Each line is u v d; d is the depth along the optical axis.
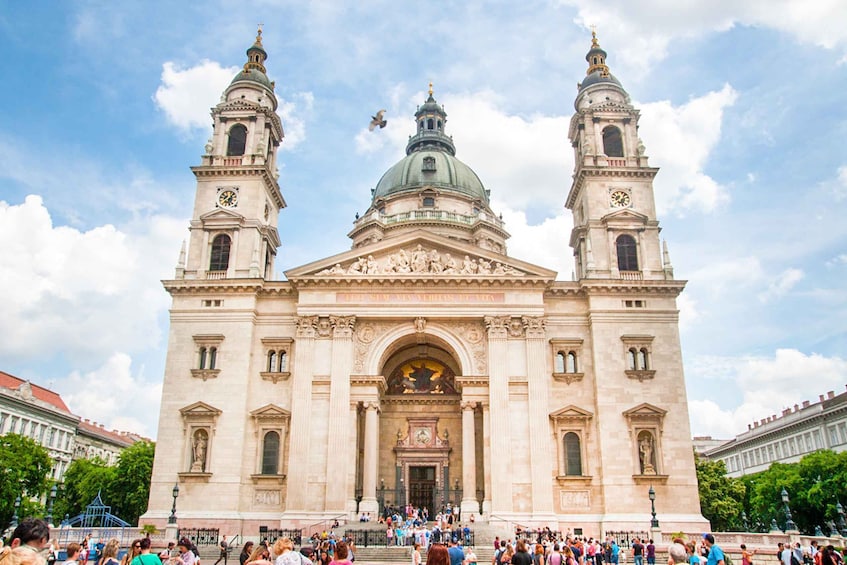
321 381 62.09
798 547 39.72
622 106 74.44
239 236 68.62
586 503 59.78
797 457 114.94
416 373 71.12
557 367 64.12
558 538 49.69
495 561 32.06
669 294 65.56
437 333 64.25
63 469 115.75
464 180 100.00
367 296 64.50
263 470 61.00
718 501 88.00
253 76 76.25
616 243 69.25
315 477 59.50
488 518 58.66
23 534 10.20
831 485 77.62
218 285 65.00
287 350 64.44
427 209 93.00
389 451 68.38
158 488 59.94
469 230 91.94
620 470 60.12
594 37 81.56
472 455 60.59
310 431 60.69
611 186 71.31
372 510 59.12
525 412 61.41
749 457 136.12
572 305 66.06
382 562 46.28
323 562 24.72
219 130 73.12
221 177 70.94
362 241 92.25
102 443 133.50
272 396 62.97
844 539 46.62
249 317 64.50
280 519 58.44
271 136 76.50
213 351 64.19
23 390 105.19
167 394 62.59
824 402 107.38
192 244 68.56
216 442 61.03
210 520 58.50
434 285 64.69
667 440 61.22
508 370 62.50
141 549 15.57
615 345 63.91
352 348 63.31
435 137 108.25
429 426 68.81
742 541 51.84
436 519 59.72
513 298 64.44
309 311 63.91
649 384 62.91
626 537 55.59
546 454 59.84
